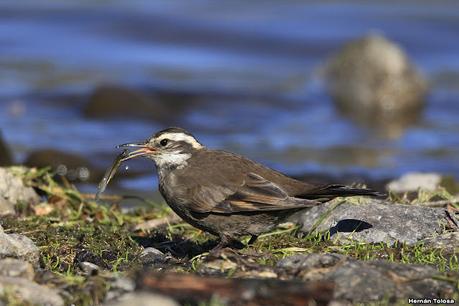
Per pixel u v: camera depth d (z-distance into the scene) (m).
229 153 10.12
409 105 27.06
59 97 24.55
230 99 25.77
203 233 11.02
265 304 7.43
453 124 24.62
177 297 7.43
